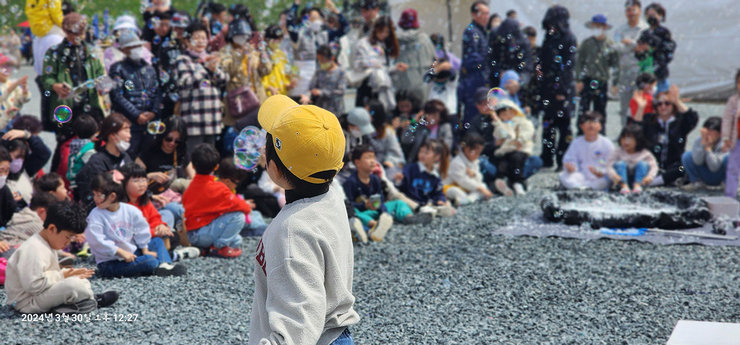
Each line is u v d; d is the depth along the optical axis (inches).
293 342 63.9
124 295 146.3
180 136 198.4
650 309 137.9
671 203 223.6
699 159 261.0
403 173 233.3
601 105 333.1
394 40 282.2
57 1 221.8
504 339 122.8
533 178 295.6
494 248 186.2
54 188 175.5
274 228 69.5
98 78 210.7
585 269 165.9
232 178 183.9
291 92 263.6
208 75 228.5
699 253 178.4
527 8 440.1
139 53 220.2
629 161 260.7
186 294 147.9
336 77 269.4
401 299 146.5
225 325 129.7
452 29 469.4
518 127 264.5
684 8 455.2
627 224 203.5
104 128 184.9
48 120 213.6
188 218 182.2
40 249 134.2
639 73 342.6
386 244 193.5
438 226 213.3
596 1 432.8
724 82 459.2
